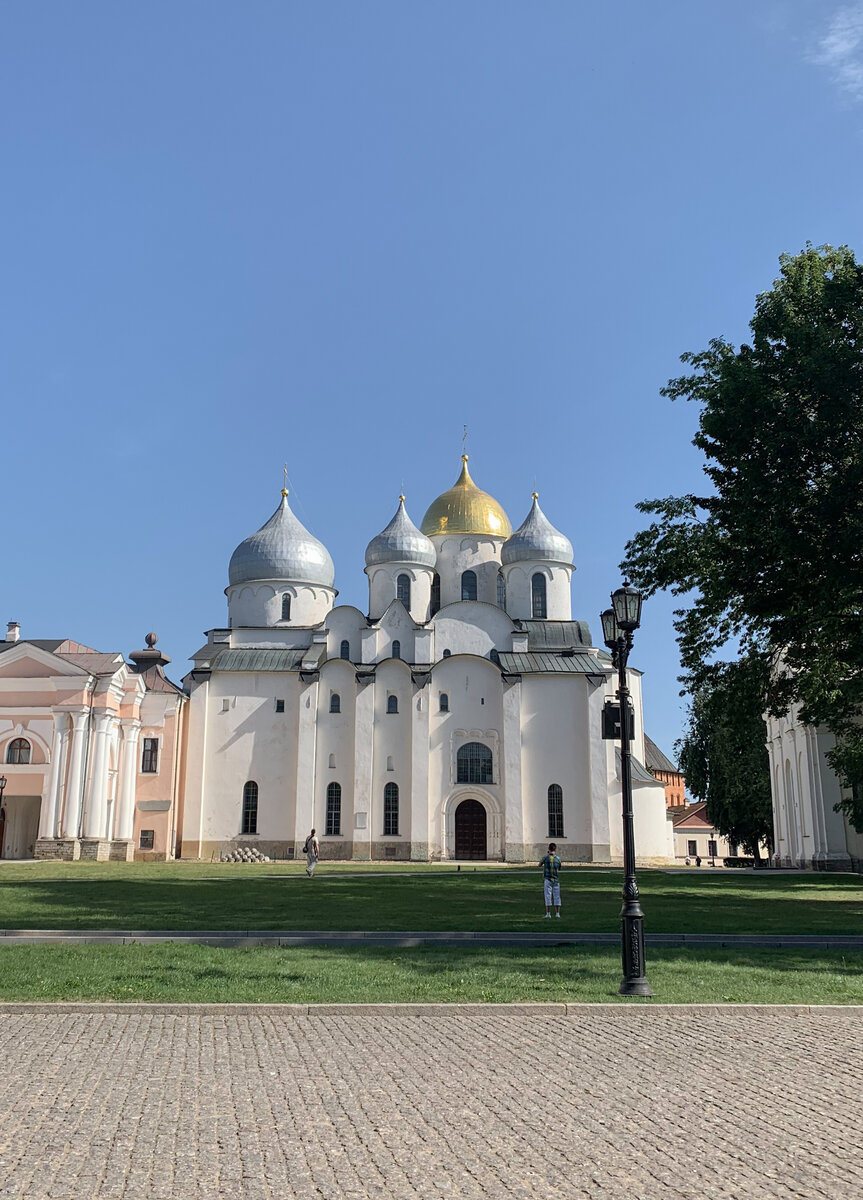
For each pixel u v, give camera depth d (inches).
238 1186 281.6
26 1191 276.7
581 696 2733.8
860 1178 292.0
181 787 2736.2
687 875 2039.9
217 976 612.4
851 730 1749.5
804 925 926.4
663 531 1355.8
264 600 3004.4
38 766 2365.9
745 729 1429.6
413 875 1881.2
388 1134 327.0
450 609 2851.9
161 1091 375.6
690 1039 472.1
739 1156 309.3
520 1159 304.7
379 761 2696.9
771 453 1133.1
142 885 1445.6
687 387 1284.4
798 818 2426.2
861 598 1154.0
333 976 616.4
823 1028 499.5
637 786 2699.3
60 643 2664.9
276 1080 392.2
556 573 3041.3
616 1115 350.0
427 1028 493.0
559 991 575.2
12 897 1190.3
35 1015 514.9
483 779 2706.7
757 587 1220.5
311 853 1819.6
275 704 2778.1
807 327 1166.3
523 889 1469.0
